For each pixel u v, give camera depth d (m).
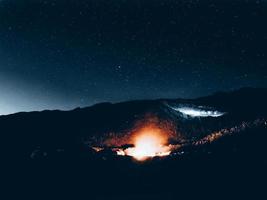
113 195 28.50
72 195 29.12
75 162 37.50
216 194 26.08
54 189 30.78
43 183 32.34
